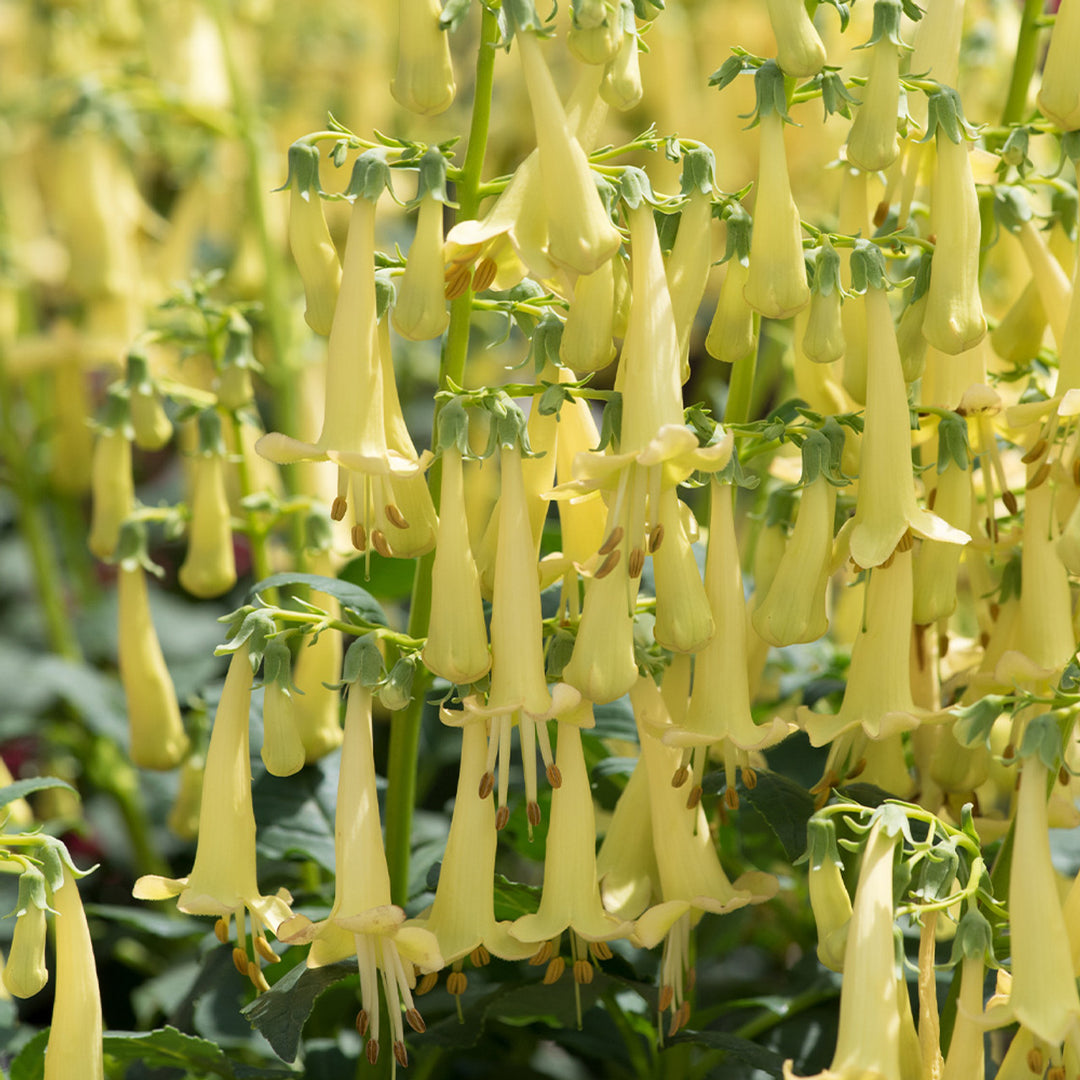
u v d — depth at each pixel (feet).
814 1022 3.45
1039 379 3.30
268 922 3.12
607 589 3.07
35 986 3.12
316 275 3.11
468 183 3.13
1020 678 3.10
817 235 3.13
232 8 4.91
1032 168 3.22
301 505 3.59
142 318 4.58
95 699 4.09
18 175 5.43
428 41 3.07
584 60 3.03
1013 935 3.04
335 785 3.47
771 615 3.11
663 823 3.16
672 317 3.06
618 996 3.45
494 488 3.81
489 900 3.12
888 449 3.10
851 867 3.34
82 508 6.13
